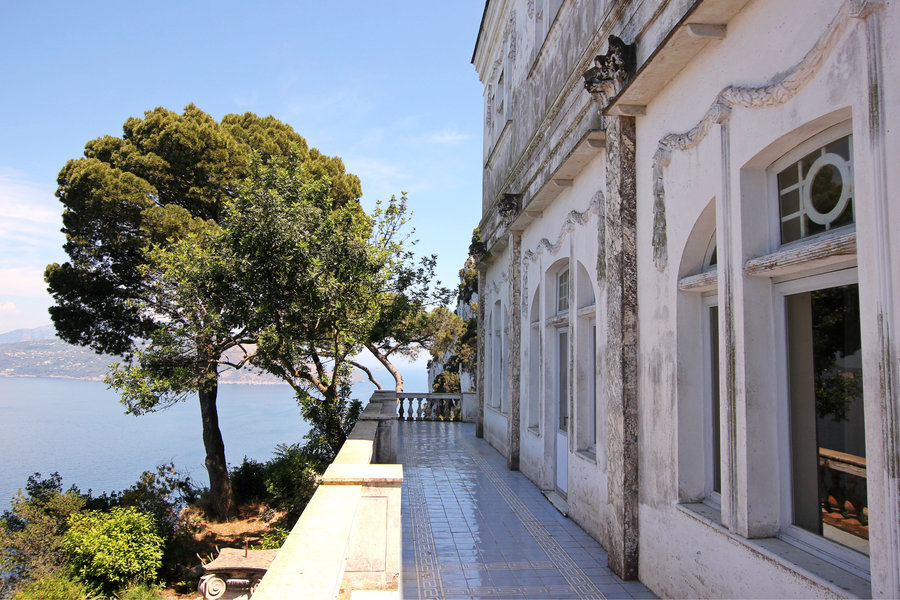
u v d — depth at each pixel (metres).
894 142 2.55
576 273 7.54
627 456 5.39
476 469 10.66
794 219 3.62
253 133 18.23
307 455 13.85
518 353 10.83
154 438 74.19
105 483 33.25
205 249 12.92
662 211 4.99
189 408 146.38
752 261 3.69
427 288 16.34
